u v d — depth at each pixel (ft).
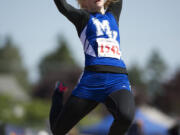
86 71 46.68
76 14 46.80
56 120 48.16
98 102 46.78
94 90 45.68
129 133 110.42
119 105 43.73
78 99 46.21
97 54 46.29
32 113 386.32
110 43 46.91
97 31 46.91
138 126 110.42
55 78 595.88
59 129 47.65
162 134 209.46
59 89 51.49
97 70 45.65
